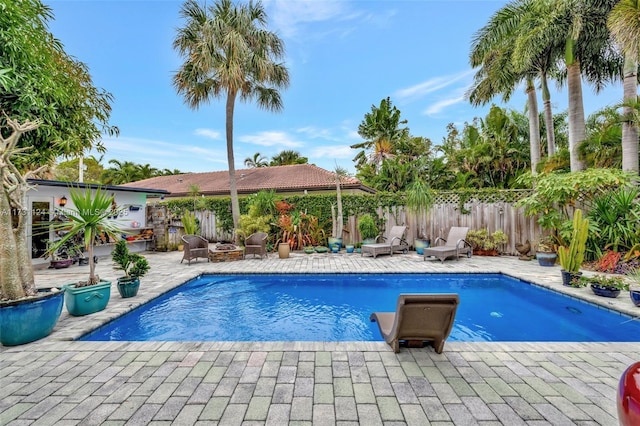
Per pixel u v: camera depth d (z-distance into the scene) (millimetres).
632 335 4520
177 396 2580
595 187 7734
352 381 2809
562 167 10844
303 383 2777
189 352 3426
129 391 2658
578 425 2199
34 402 2506
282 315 5609
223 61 11000
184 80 11680
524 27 10398
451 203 11086
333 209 12148
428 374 2936
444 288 7145
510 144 18922
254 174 19359
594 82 11578
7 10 4020
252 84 12789
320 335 4711
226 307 6047
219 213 14852
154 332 4805
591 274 6824
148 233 12969
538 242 9391
